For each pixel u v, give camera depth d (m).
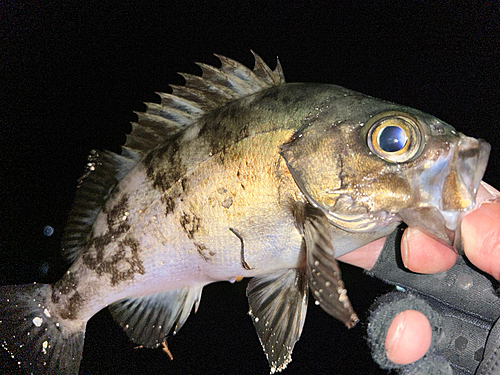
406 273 0.18
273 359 0.17
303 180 0.15
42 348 0.18
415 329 0.16
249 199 0.16
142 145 0.18
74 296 0.18
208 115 0.17
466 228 0.14
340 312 0.14
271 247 0.16
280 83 0.17
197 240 0.16
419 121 0.14
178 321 0.19
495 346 0.14
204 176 0.16
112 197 0.18
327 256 0.15
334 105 0.16
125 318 0.19
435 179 0.14
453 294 0.17
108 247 0.17
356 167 0.15
